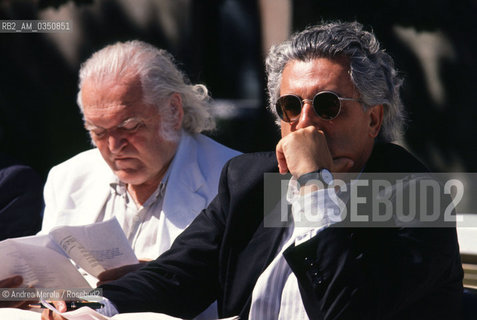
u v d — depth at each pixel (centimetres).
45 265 967
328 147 850
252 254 922
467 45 2211
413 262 788
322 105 843
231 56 2514
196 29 2438
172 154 1224
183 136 1254
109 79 1174
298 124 859
